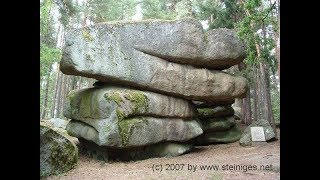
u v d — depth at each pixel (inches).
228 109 632.4
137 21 476.4
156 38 476.1
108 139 419.5
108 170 388.2
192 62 499.5
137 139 441.4
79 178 340.5
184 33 486.6
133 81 459.2
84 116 465.4
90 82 1127.6
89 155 470.6
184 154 500.7
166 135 479.2
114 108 429.7
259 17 561.6
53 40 1091.3
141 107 451.8
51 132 352.2
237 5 815.1
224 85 515.8
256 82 946.7
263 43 702.5
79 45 434.3
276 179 302.4
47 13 684.1
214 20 874.8
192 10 949.2
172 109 487.2
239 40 519.2
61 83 1051.3
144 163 432.1
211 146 594.2
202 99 520.1
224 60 505.7
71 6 948.6
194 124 518.6
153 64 473.4
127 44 462.9
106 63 444.8
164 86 478.9
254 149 506.3
